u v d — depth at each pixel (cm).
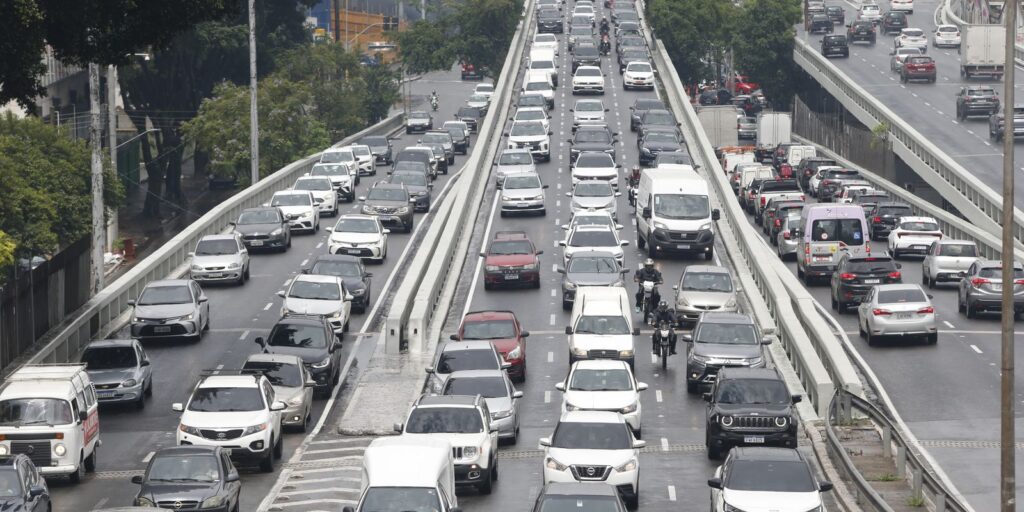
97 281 12075
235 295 12575
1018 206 16712
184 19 8875
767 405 7725
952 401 9025
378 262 14062
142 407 9106
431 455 6003
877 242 15925
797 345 9519
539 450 8112
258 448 7506
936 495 6078
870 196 17212
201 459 6288
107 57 8788
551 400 9256
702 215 13862
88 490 7188
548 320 11588
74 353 10744
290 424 8562
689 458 7838
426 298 11156
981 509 6844
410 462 5922
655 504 6856
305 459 7931
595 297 10300
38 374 7469
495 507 6844
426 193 17350
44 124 17338
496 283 12712
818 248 13250
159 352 10606
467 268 13775
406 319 11212
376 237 14088
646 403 9169
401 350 10675
